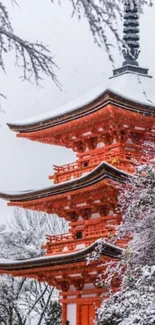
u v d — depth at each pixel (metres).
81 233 42.78
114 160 39.41
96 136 42.09
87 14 8.45
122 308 25.41
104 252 35.03
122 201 34.12
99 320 26.44
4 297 59.72
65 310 42.94
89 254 36.44
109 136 41.34
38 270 43.25
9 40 8.95
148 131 40.84
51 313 62.41
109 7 8.47
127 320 24.48
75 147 44.44
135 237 30.67
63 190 41.31
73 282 41.97
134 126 40.44
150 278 25.19
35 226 74.44
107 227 39.66
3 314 59.88
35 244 68.62
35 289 63.50
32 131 45.34
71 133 43.62
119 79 44.59
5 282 59.94
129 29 45.50
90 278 40.22
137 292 25.30
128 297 25.58
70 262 39.72
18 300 61.25
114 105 37.66
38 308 64.69
